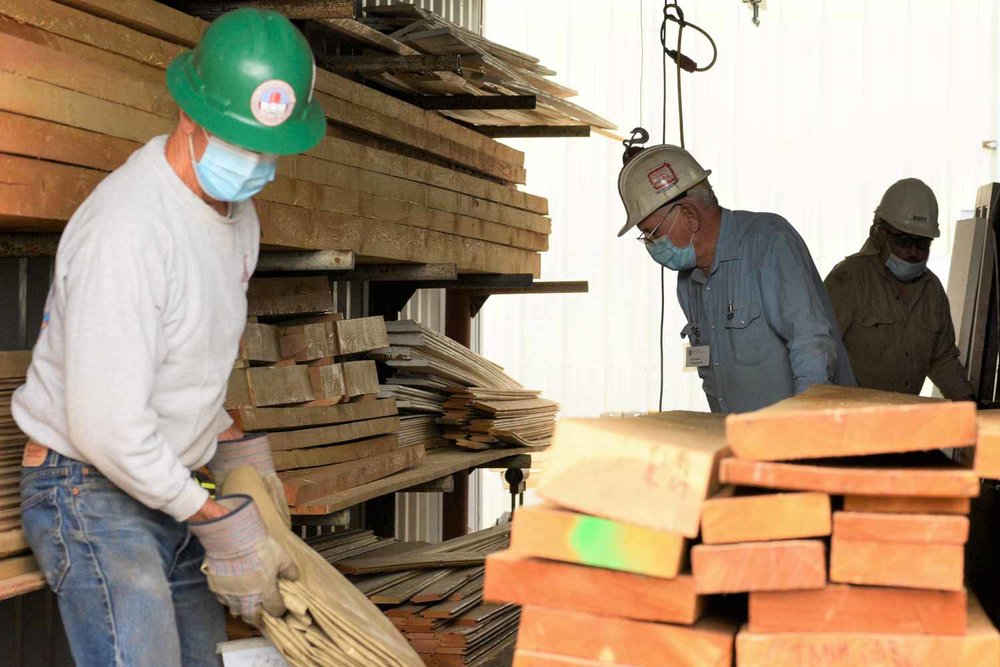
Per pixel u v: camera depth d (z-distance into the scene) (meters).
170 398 2.49
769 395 3.79
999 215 4.91
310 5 3.74
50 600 3.72
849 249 8.34
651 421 1.80
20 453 2.80
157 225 2.35
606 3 8.82
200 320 2.47
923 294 5.16
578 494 1.46
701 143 8.62
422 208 4.66
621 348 8.85
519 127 6.18
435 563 4.24
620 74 8.80
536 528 1.47
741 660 1.41
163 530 2.56
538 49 8.95
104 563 2.43
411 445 4.86
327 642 2.48
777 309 3.68
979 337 4.84
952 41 8.10
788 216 8.44
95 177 2.82
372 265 4.93
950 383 5.19
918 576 1.38
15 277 3.60
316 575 2.61
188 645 2.76
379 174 4.30
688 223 3.78
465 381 5.44
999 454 1.36
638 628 1.45
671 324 8.77
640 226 3.86
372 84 5.19
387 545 4.68
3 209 2.52
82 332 2.25
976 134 8.07
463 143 5.29
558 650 1.48
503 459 5.56
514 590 1.50
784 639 1.40
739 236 3.77
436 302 7.11
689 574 1.43
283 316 4.55
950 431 1.38
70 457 2.44
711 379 3.95
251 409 3.71
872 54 8.26
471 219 5.19
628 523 1.43
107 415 2.25
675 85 8.66
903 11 8.19
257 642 2.61
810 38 8.38
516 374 8.98
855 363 5.17
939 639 1.38
